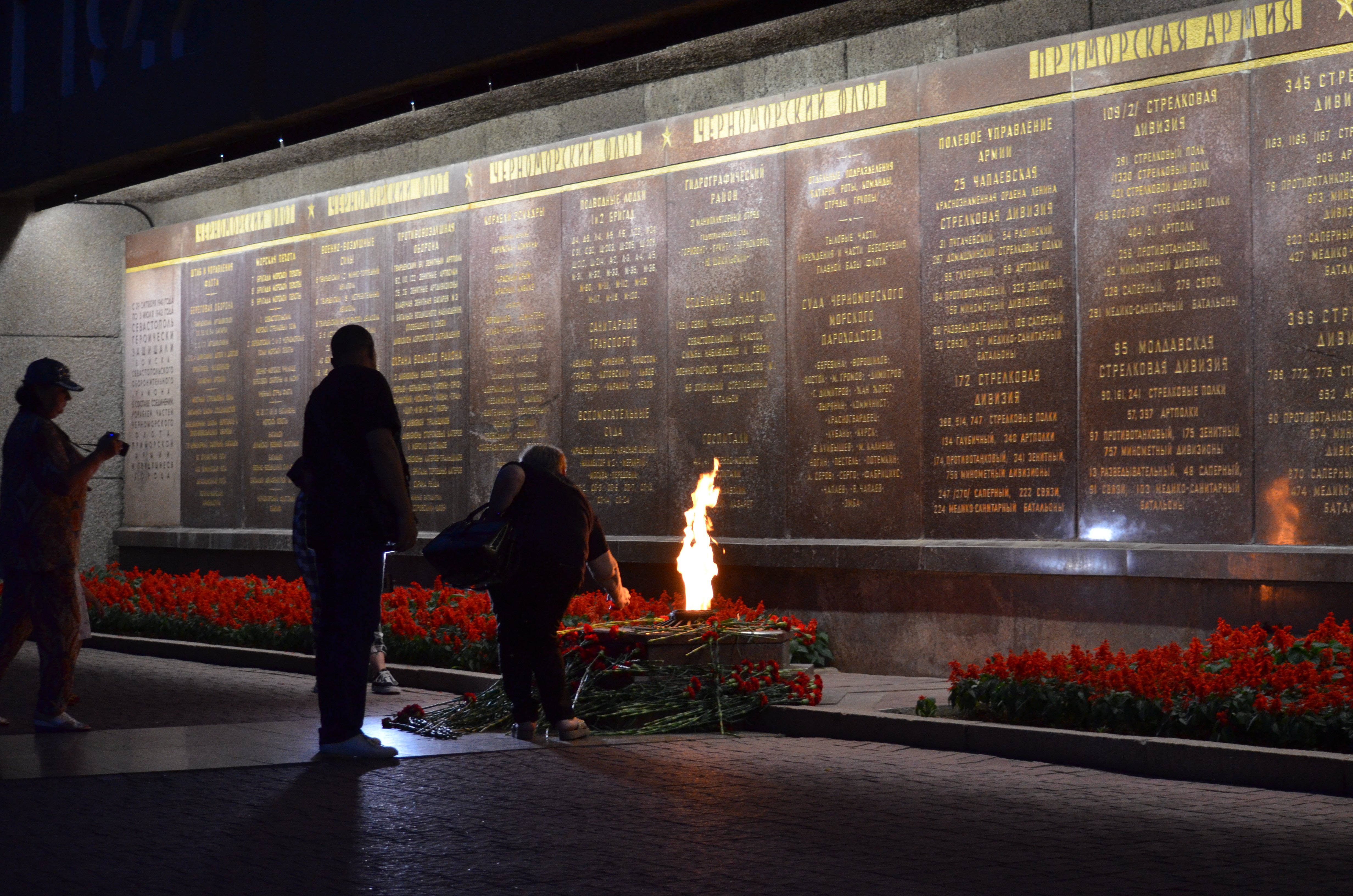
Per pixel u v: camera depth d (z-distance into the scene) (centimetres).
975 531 1045
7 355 1789
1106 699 725
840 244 1124
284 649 1200
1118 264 980
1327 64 900
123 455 808
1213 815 580
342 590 707
